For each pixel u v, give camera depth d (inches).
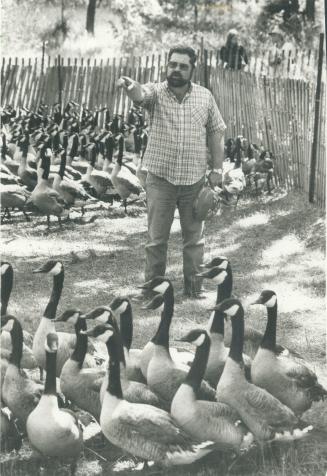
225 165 498.9
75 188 443.2
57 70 719.1
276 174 500.4
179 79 289.9
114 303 230.7
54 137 571.8
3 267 265.0
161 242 301.4
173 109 292.5
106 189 477.7
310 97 460.4
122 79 285.3
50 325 229.6
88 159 567.2
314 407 228.2
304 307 301.7
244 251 370.0
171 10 863.1
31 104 725.9
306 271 341.1
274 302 215.0
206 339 195.3
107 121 673.0
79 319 212.7
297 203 446.3
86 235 412.2
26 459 199.5
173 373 208.7
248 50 847.7
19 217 448.1
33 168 526.0
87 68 715.4
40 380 219.6
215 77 552.7
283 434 199.9
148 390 205.0
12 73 729.6
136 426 186.2
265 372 213.0
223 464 197.9
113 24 842.2
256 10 862.5
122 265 357.7
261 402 198.4
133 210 472.7
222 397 199.0
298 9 852.0
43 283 330.0
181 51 289.0
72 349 226.8
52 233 413.7
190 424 190.5
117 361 192.1
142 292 306.0
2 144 561.3
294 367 215.9
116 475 192.9
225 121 543.5
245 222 418.9
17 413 201.3
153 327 284.5
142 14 856.9
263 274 337.7
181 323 288.0
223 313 221.9
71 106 689.6
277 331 280.5
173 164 295.0
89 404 205.3
